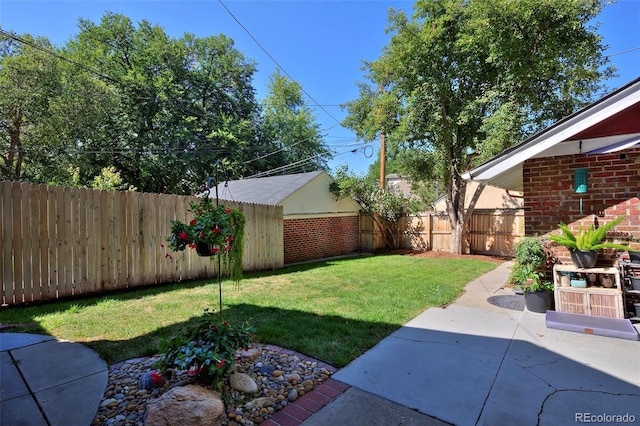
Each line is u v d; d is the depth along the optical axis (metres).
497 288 6.32
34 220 5.01
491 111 10.05
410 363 3.06
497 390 2.58
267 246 8.77
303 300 5.29
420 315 4.52
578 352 3.26
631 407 2.32
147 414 2.10
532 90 9.27
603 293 4.12
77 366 2.92
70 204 5.39
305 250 11.12
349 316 4.42
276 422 2.19
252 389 2.52
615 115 4.34
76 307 4.74
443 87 10.09
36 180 15.23
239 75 23.53
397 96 11.57
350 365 3.02
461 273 8.04
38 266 5.04
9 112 13.07
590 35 8.48
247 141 21.94
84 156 16.20
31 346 3.35
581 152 4.60
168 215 6.68
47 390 2.52
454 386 2.64
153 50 19.06
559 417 2.22
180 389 2.25
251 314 4.50
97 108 15.27
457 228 12.09
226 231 2.94
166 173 19.23
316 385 2.67
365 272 8.25
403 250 13.55
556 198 4.85
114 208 5.91
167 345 2.57
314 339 3.59
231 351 2.54
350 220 13.39
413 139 11.66
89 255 5.59
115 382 2.65
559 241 4.39
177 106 18.95
